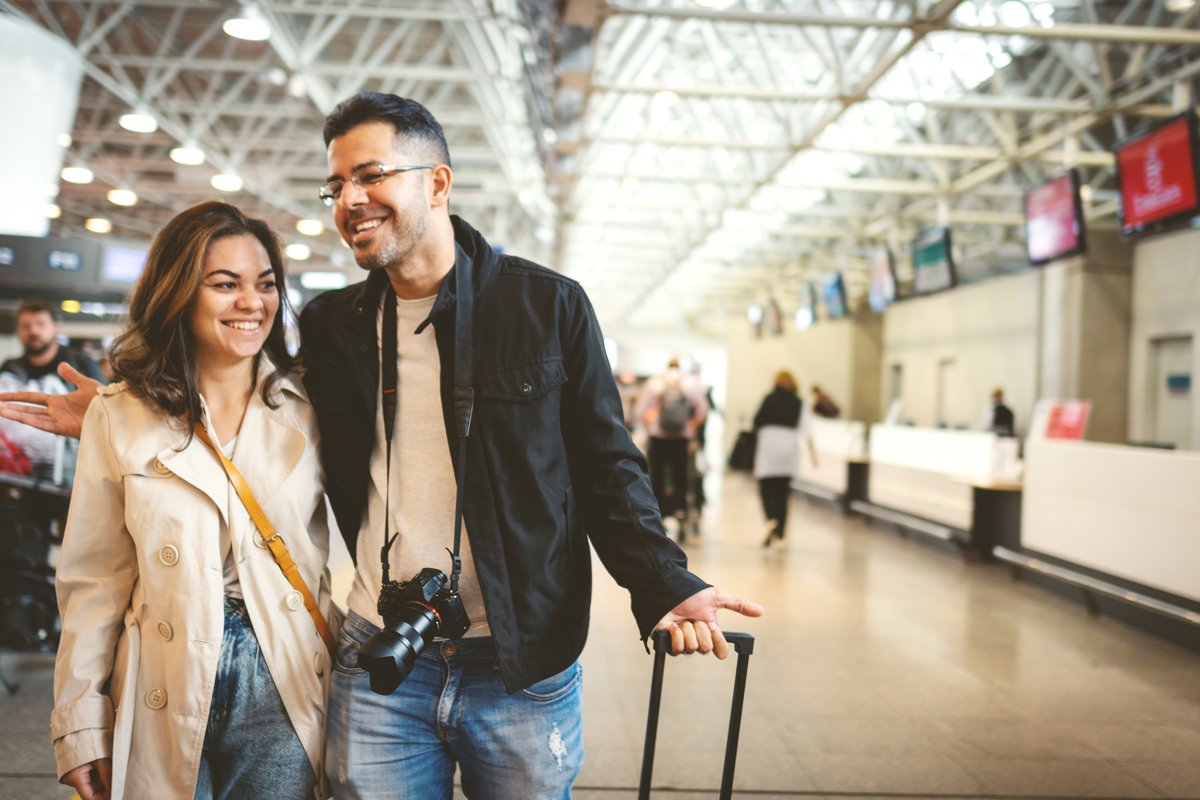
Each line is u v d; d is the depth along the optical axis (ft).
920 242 36.78
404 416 4.42
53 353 12.64
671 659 13.29
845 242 56.65
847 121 37.24
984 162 39.70
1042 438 22.26
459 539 4.16
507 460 4.25
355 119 4.02
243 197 54.49
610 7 20.98
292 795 4.42
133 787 4.26
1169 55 25.77
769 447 24.22
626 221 52.26
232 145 43.42
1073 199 25.95
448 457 4.34
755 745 9.87
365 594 4.47
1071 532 18.20
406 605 3.93
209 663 4.23
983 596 18.53
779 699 11.55
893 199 48.88
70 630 4.30
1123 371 39.22
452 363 4.32
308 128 45.70
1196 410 35.53
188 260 4.28
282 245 4.74
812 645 14.32
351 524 4.60
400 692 4.29
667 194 52.39
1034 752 9.87
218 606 4.28
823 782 8.91
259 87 39.93
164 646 4.27
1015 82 33.81
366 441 4.51
